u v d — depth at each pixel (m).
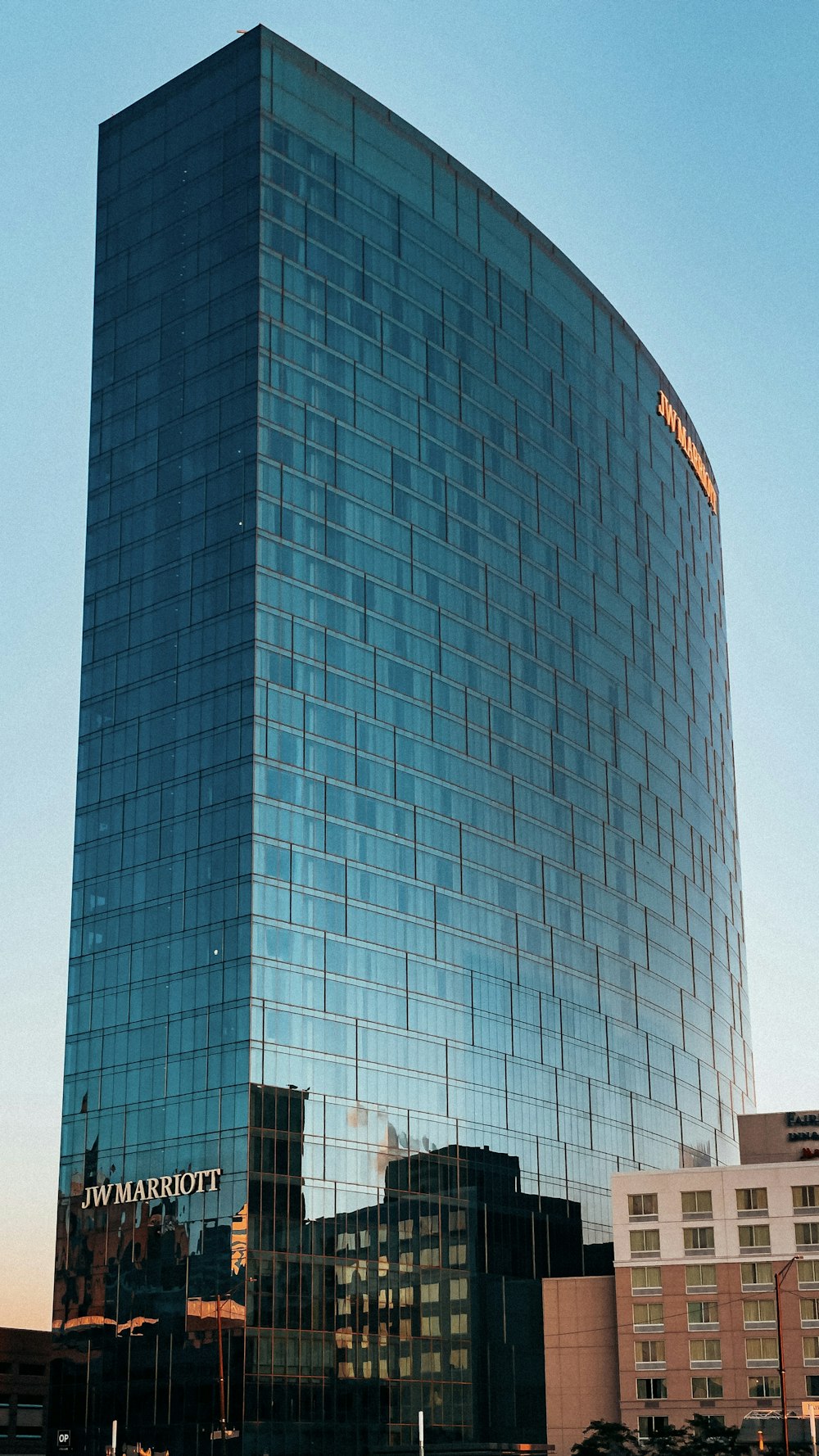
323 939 137.50
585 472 197.12
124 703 146.75
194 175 155.62
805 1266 145.12
